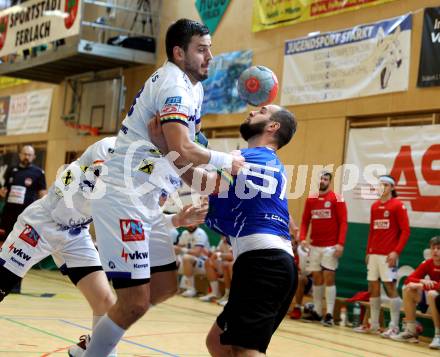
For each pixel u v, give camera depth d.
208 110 12.79
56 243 4.11
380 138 9.84
